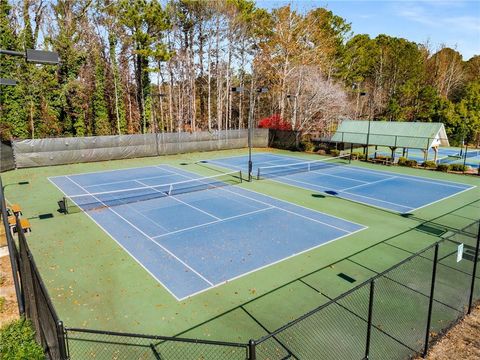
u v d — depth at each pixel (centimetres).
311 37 4631
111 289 956
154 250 1207
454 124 5169
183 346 723
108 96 4388
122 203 1778
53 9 3800
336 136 3484
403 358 679
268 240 1298
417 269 1056
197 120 5522
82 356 685
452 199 1911
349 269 1071
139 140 3209
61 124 3678
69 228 1422
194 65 4878
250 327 790
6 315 839
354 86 6644
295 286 971
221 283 988
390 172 2681
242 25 4828
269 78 4862
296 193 2003
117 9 3775
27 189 2066
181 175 2484
